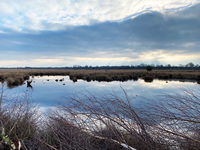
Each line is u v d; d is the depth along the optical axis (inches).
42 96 379.6
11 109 120.0
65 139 82.2
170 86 649.0
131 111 81.0
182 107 86.7
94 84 786.2
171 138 74.1
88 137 82.4
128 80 1087.0
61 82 919.7
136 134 73.7
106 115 88.4
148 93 377.4
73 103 104.0
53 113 108.5
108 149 81.2
